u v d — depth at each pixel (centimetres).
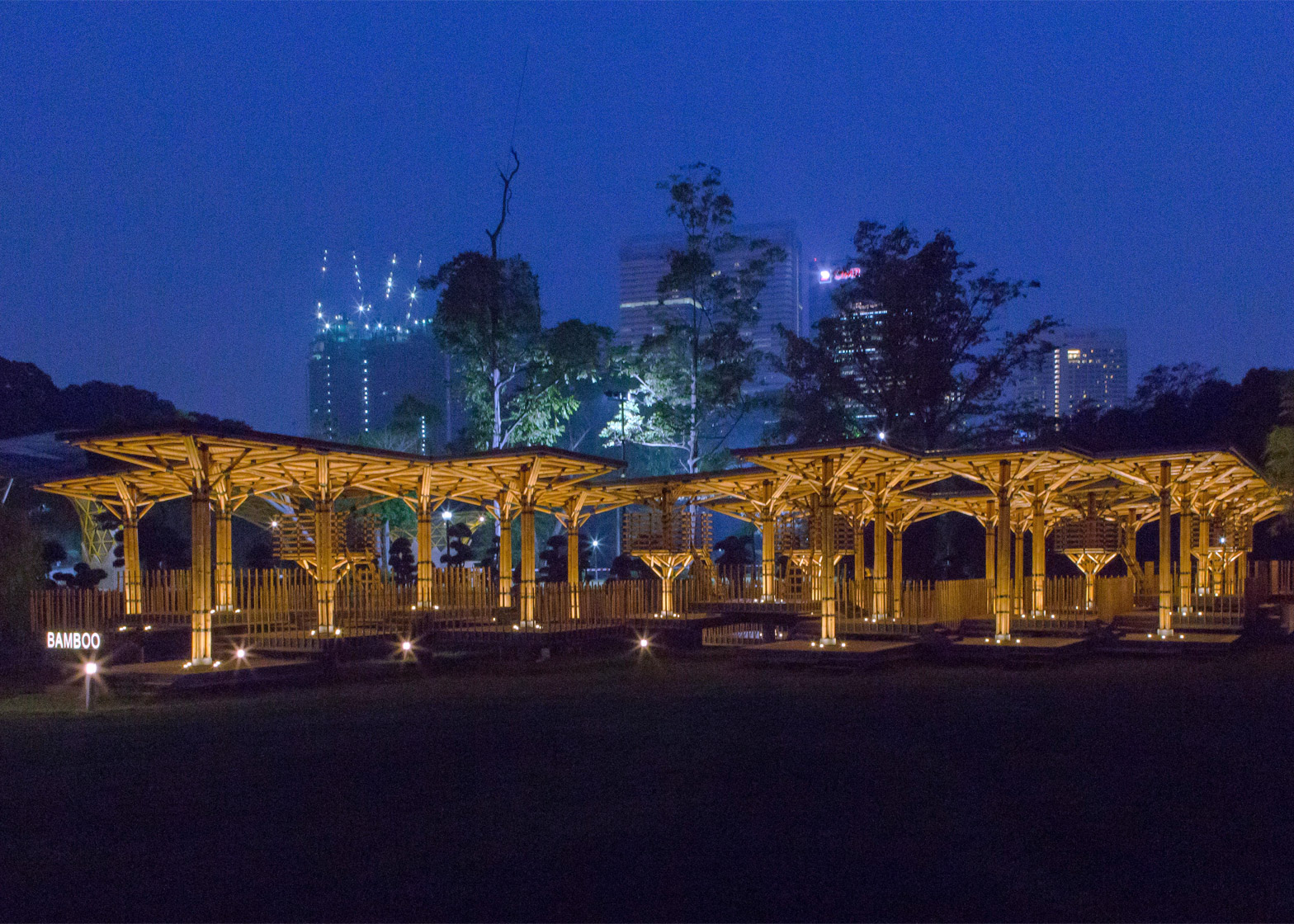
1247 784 1138
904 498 3136
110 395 6281
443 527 5012
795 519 3244
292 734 1481
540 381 4741
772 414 6347
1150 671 2211
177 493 2773
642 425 4994
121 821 1016
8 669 2430
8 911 768
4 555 2895
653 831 959
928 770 1209
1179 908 759
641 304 9919
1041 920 737
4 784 1189
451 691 1955
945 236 4894
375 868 858
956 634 2662
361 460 2412
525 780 1164
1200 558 3322
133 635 2398
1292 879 823
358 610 2644
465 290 4472
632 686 2011
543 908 764
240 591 2716
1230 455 2519
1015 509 3094
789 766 1234
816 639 2517
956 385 4866
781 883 815
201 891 807
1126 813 1020
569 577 3081
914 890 797
